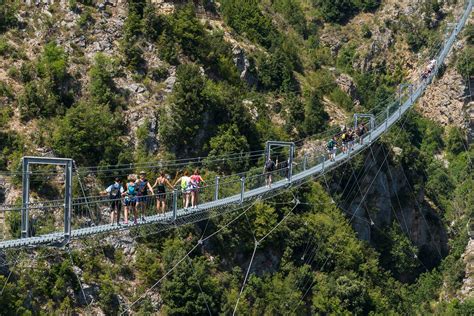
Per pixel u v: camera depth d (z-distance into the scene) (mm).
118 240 98125
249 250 106062
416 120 162250
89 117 103312
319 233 112750
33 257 88438
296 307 105250
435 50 166375
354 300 110000
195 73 114250
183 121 111312
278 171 89125
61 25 116125
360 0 173625
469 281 131625
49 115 105312
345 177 124188
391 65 165500
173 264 97812
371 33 167375
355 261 115562
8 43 111625
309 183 117125
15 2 116812
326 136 127188
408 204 135250
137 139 108688
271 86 132625
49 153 101438
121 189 69062
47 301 90500
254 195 84188
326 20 169625
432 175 149000
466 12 155250
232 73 125688
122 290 95812
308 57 152250
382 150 131250
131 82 113375
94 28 117062
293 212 112812
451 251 140000
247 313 101125
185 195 75312
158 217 71438
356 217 124062
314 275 110500
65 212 63312
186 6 125312
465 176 152875
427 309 127500
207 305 97188
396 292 121812
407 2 174750
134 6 120812
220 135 113625
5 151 99375
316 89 141000
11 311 85625
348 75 154750
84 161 102125
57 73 108750
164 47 118812
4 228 88625
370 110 143375
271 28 144875
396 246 128000
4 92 105375
